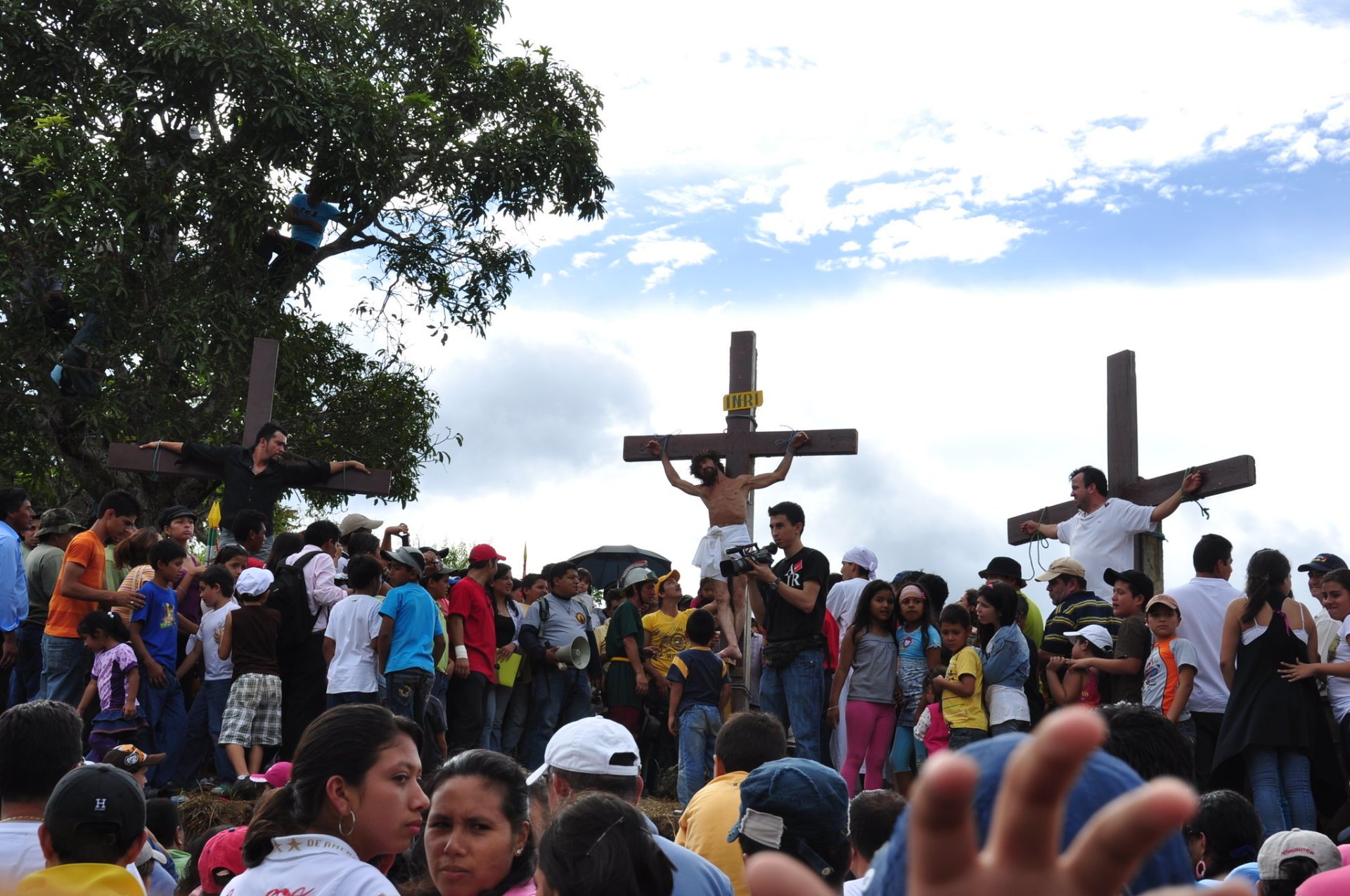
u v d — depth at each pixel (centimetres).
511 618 869
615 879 215
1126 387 877
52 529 796
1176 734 275
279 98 1488
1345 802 577
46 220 1332
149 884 341
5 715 309
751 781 297
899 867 68
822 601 752
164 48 1439
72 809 267
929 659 714
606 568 1385
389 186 1633
